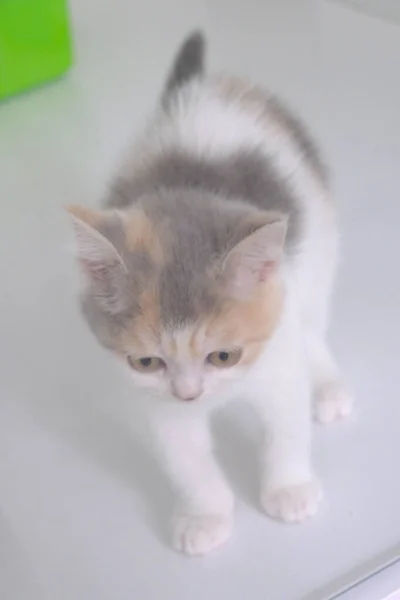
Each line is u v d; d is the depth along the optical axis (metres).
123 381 0.54
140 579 0.54
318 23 0.83
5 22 0.78
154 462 0.58
